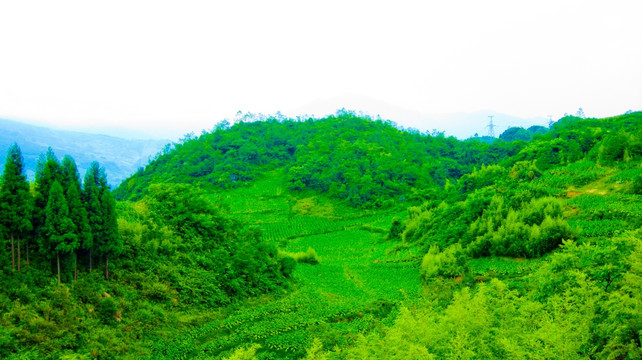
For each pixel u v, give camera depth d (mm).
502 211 49875
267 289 40188
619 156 64125
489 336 14602
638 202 47656
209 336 30297
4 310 24094
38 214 28500
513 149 142500
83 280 28953
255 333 30766
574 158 80750
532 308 15734
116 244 31547
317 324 32688
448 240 52312
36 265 28125
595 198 51375
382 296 40562
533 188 55281
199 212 44625
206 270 38156
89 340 25047
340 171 118750
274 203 107875
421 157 141250
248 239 47969
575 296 15398
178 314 31812
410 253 55188
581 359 12141
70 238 28062
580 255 19281
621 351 12086
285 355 27516
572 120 139250
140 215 40406
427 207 71438
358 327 31422
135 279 32500
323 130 166625
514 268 40188
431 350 14258
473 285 36969
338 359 18781
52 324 24141
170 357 26688
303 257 56906
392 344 14508
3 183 27250
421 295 37688
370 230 82750
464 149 154625
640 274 15172
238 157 137625
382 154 132250
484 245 45281
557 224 41844
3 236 26594
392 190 113062
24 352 22375
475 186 85438
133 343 26938
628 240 17719
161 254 36625
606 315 14367
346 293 42438
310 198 111062
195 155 141500
